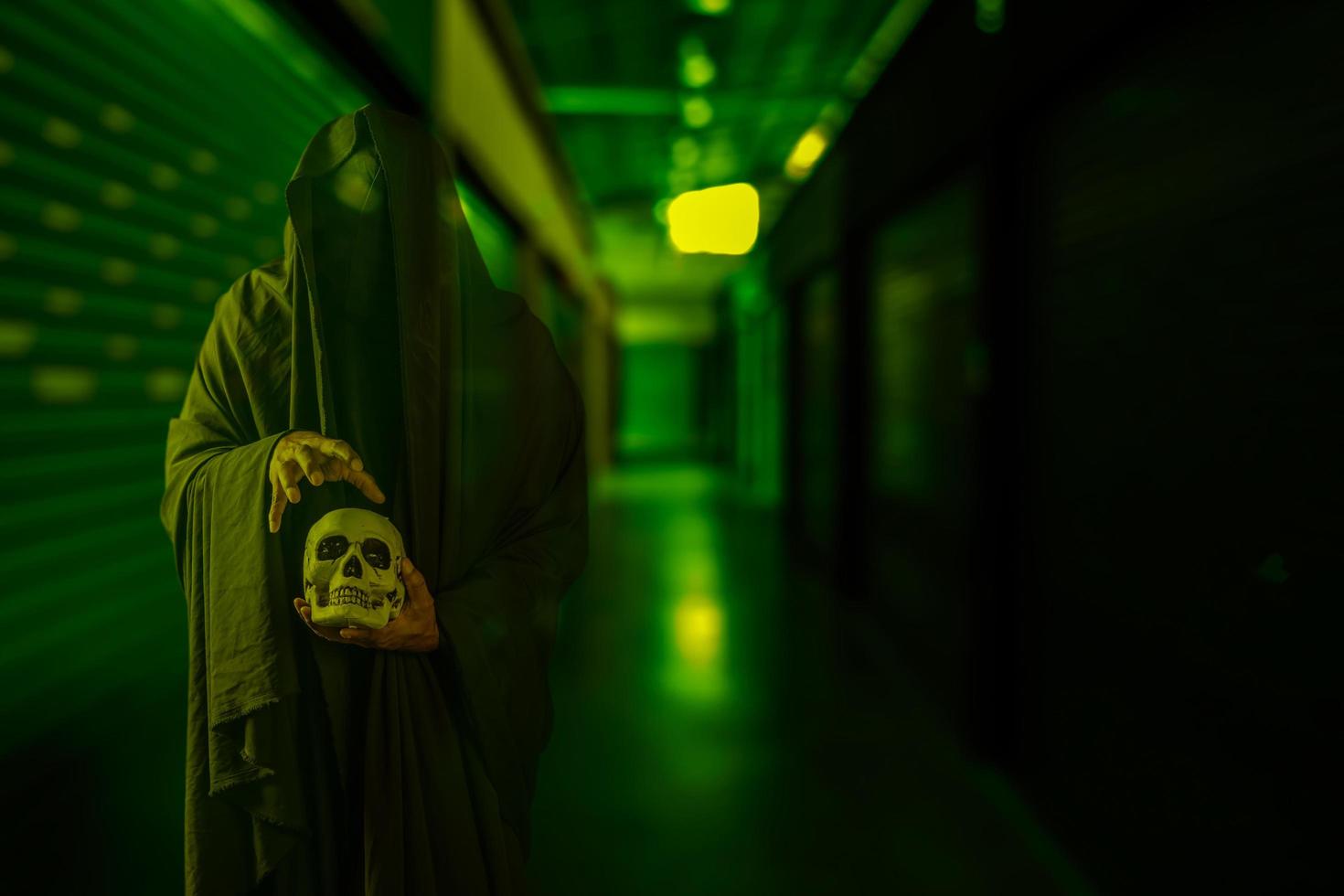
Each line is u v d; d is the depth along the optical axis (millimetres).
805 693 3322
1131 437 1896
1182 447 1689
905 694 3322
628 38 4391
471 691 861
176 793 1320
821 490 5891
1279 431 1400
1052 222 2348
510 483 1005
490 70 4031
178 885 1325
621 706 3158
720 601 4898
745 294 11086
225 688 806
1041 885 1976
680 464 15203
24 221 994
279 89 1778
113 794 1161
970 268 2998
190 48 1398
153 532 1259
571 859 2070
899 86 3734
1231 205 1537
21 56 997
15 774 972
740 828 2232
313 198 901
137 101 1236
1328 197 1289
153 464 1257
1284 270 1390
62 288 1061
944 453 3279
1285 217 1388
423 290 887
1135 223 1892
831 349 5512
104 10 1158
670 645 3980
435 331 896
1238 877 1481
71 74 1088
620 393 17938
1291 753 1356
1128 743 1876
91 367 1116
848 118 4742
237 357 895
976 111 2740
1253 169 1475
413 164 897
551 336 1087
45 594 1023
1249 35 1484
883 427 4355
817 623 4418
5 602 958
